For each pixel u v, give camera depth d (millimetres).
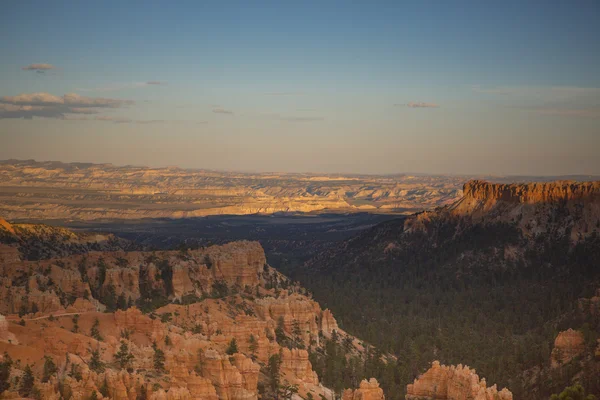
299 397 174875
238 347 184250
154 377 146250
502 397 148625
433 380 167625
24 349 141500
